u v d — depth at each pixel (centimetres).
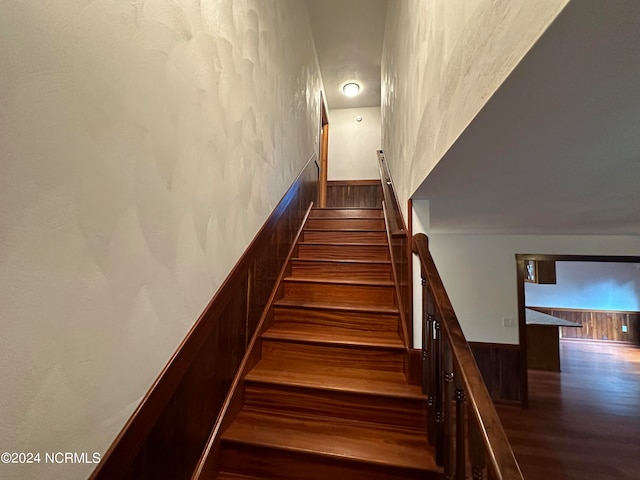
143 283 82
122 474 73
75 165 62
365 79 442
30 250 54
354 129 525
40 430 56
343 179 516
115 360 73
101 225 69
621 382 417
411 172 172
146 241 83
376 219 315
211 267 118
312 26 339
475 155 108
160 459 90
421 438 133
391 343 169
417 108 158
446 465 107
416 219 178
